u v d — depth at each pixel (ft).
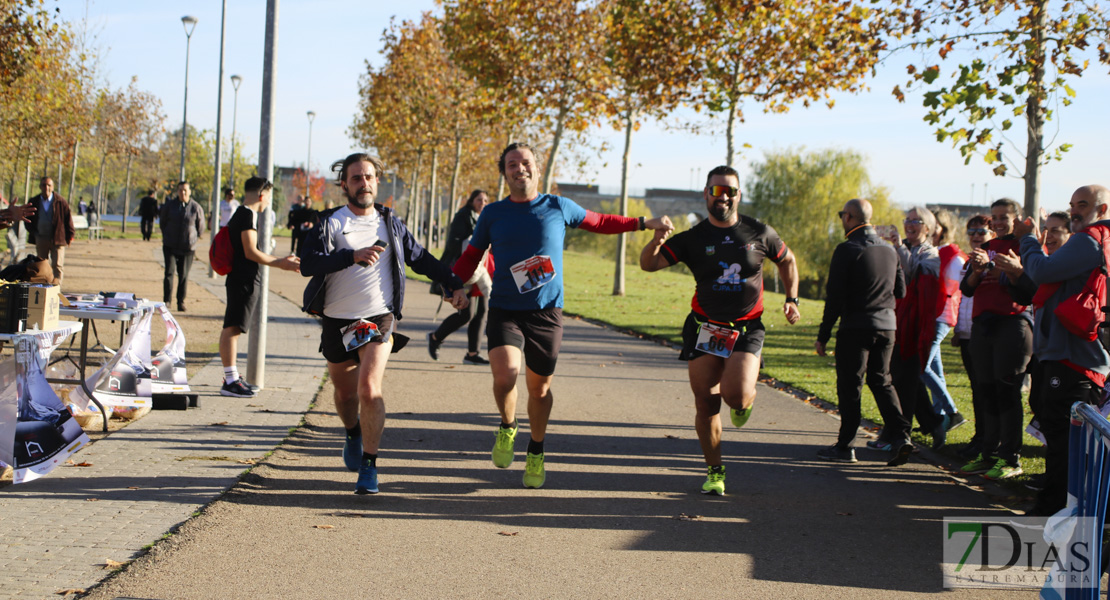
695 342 17.95
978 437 22.57
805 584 13.50
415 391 29.19
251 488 17.43
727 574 13.84
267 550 14.10
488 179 170.91
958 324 23.45
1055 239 20.61
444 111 124.26
